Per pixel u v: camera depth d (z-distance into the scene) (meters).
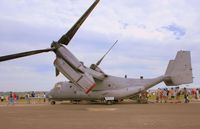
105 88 40.34
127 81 40.84
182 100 48.28
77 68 29.84
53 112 25.20
